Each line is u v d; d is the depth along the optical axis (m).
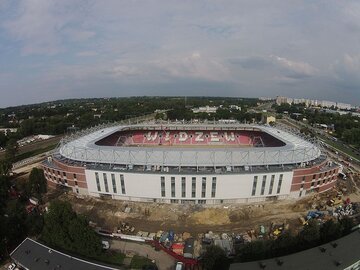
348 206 93.75
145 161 98.25
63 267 59.53
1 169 125.12
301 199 100.56
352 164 148.25
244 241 76.00
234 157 98.75
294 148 109.44
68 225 70.06
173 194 95.44
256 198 97.88
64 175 104.88
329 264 56.12
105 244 73.25
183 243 75.75
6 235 70.88
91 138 133.88
